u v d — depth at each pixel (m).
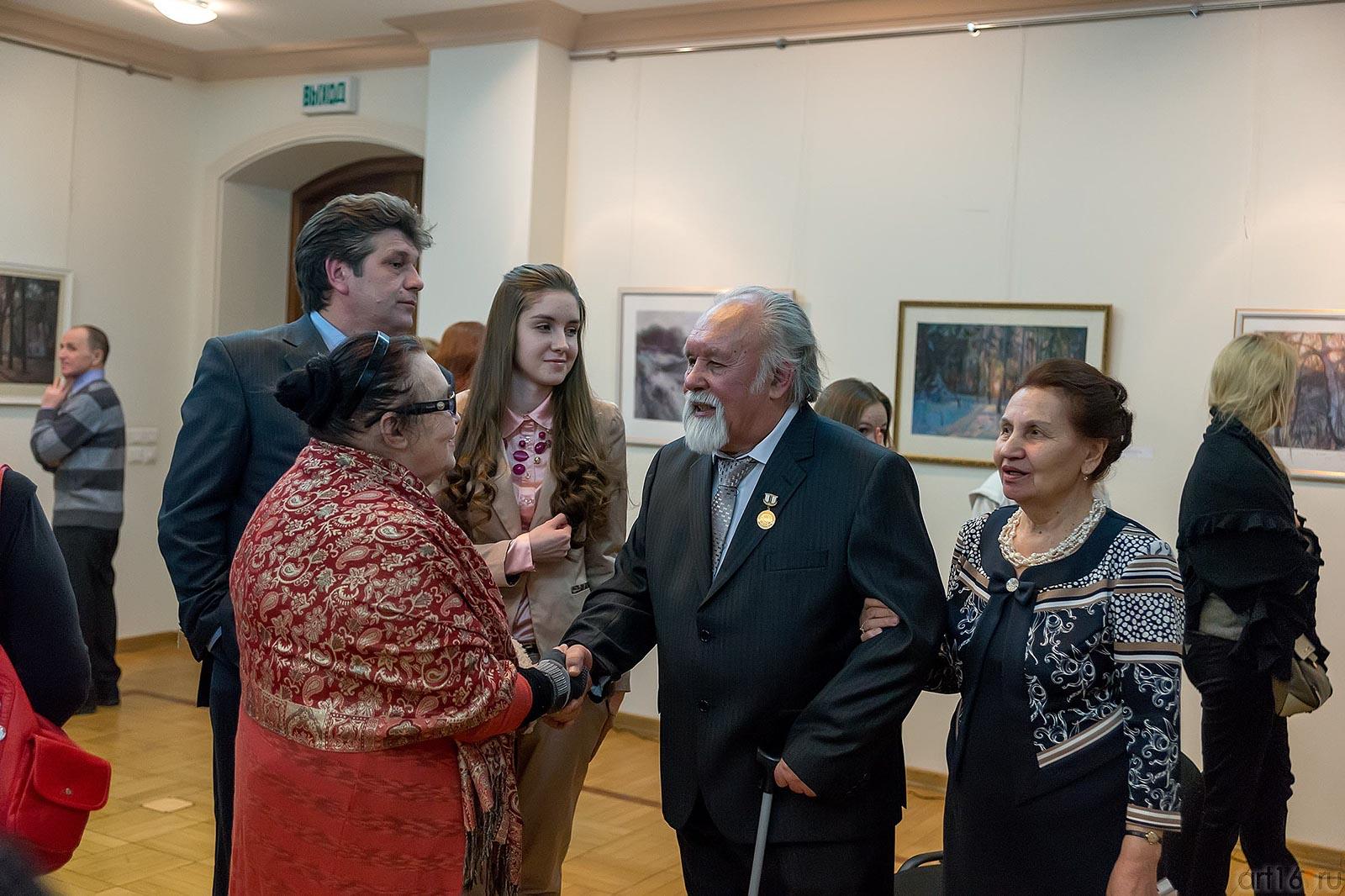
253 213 7.91
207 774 5.05
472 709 1.84
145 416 7.57
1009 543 2.17
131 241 7.43
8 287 6.77
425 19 6.32
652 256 6.07
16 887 0.77
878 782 2.22
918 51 5.37
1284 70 4.65
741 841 2.21
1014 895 2.03
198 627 2.44
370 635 1.79
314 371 1.91
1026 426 2.05
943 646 2.25
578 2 5.90
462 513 2.64
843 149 5.56
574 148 6.27
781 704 2.19
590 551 2.81
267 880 1.89
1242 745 3.27
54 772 1.98
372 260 2.55
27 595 2.05
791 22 5.64
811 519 2.20
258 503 2.51
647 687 6.07
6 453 6.82
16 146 6.79
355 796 1.81
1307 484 4.62
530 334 2.68
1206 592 3.33
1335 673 4.56
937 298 5.35
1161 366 4.88
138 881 3.87
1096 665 1.98
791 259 5.70
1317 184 4.60
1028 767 2.02
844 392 3.87
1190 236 4.82
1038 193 5.12
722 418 2.22
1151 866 1.90
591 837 4.50
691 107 5.94
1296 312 4.62
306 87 7.29
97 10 6.73
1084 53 5.02
